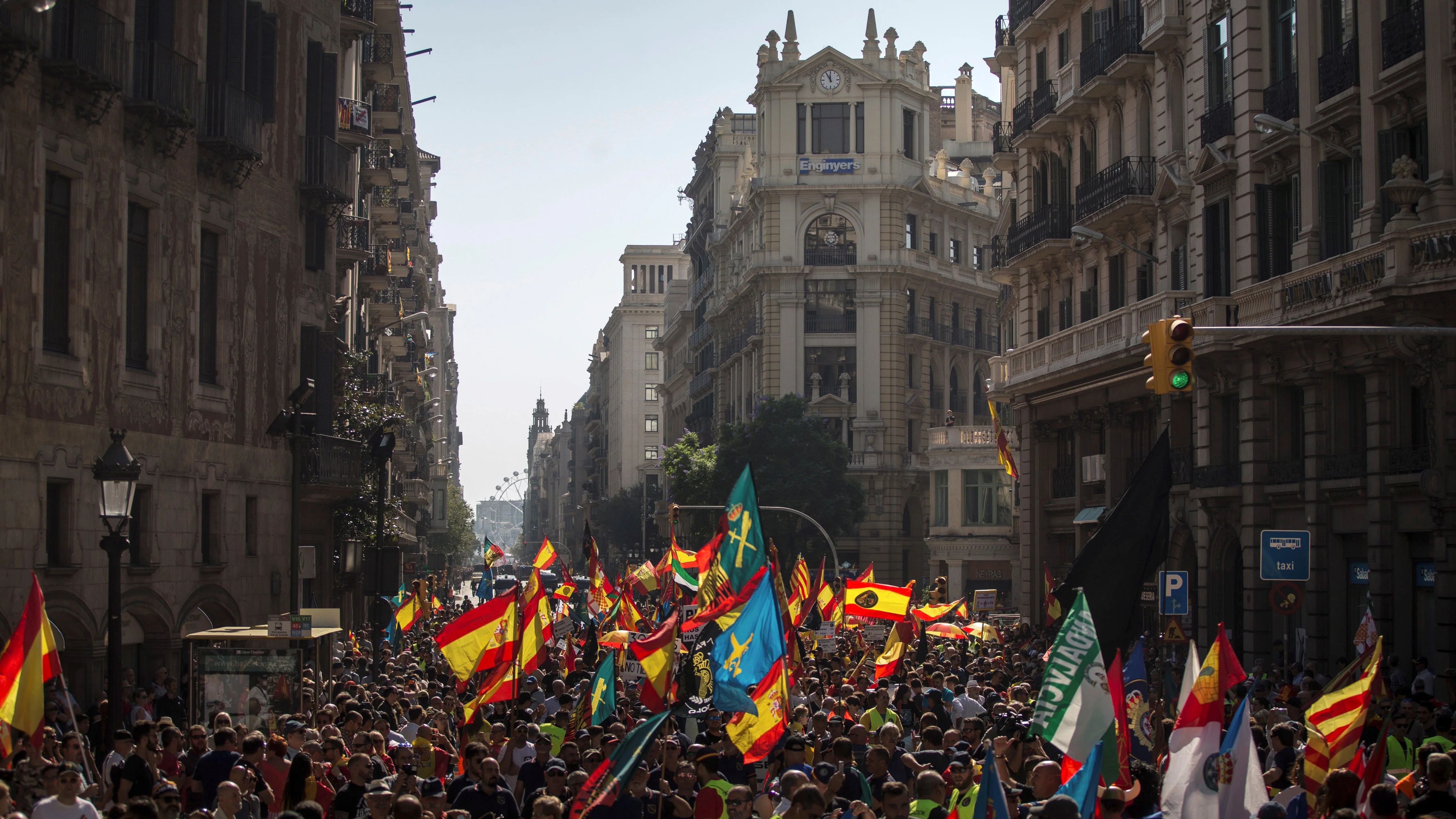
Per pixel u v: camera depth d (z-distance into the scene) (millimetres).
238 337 32625
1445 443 28125
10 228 23719
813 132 89250
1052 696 11539
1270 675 31438
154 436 28453
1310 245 33062
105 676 26406
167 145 28844
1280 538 24250
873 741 18297
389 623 41719
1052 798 9789
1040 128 48406
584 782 13203
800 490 73562
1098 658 11508
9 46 23312
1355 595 32375
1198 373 37750
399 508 51812
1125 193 41375
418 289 88125
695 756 14336
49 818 11266
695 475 76500
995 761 12516
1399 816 9969
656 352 159250
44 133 24750
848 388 87625
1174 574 23594
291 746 14969
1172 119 40469
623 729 17500
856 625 37656
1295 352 33562
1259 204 35500
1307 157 33250
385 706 19578
